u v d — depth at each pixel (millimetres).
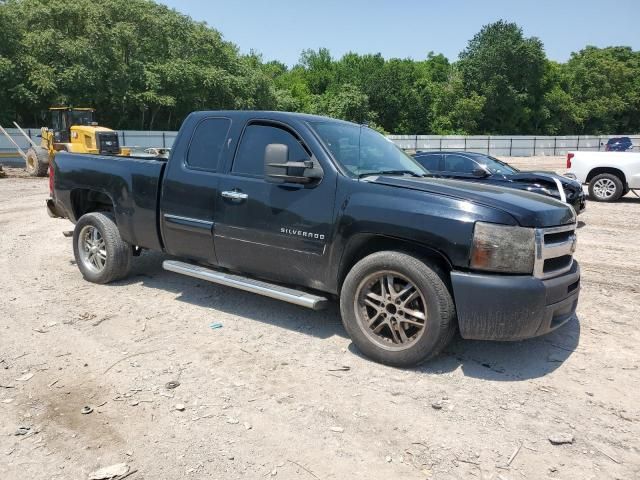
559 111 74812
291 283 4621
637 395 3691
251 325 4891
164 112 44688
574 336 4770
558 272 3959
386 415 3371
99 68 36250
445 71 85125
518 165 34844
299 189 4406
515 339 3756
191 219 5070
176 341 4496
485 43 73062
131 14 39312
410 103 67188
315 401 3531
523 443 3092
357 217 4078
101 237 6004
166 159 5855
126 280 6234
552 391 3725
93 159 6066
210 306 5383
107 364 4039
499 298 3623
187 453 2955
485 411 3436
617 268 7332
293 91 67812
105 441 3059
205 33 45781
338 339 4594
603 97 78938
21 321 4902
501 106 70562
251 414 3363
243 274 5004
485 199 3834
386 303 4023
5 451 2953
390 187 4074
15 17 34750
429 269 3811
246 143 4855
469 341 4582
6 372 3895
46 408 3406
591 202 14734
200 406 3449
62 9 35094
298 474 2793
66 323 4863
